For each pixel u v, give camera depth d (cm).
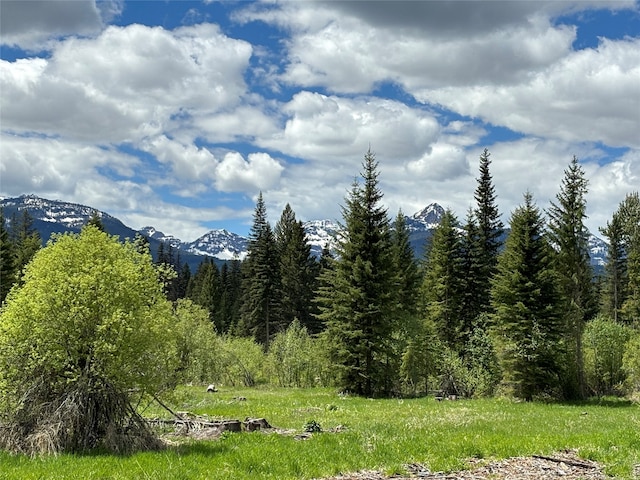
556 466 1425
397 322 4512
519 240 4034
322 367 4725
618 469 1345
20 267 7281
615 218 8031
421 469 1402
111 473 1241
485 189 5781
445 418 2525
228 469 1316
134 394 1628
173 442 1689
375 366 4266
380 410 2925
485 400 3834
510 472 1362
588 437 1809
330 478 1311
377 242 4459
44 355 1507
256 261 7856
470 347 4378
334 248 4588
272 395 3828
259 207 8025
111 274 1588
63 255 1617
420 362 4428
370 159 4594
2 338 1535
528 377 3869
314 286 8125
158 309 1708
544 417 2669
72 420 1482
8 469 1255
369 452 1559
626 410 3167
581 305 4269
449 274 5541
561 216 4191
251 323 8156
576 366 4034
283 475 1295
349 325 4238
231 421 1978
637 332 4700
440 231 5662
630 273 7494
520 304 3862
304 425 2081
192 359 4622
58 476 1187
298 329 5447
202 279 11512
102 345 1512
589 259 4206
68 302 1550
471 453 1576
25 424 1508
